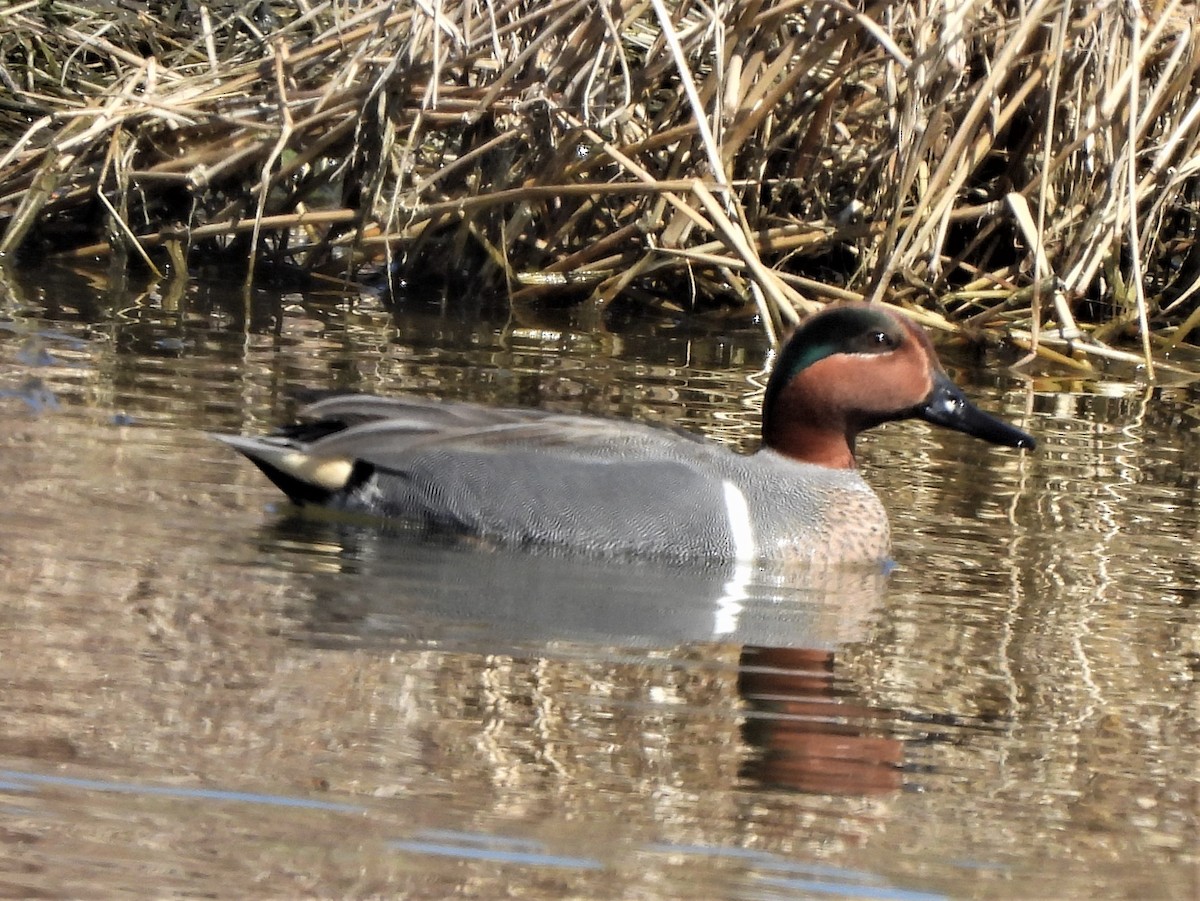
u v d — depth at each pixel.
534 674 7.77
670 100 15.85
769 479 10.21
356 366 13.14
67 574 8.50
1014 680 8.10
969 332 15.84
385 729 7.00
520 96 15.18
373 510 10.07
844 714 7.56
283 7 18.89
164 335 13.63
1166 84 15.59
